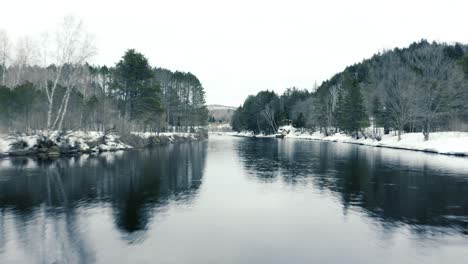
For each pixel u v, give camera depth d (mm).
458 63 65188
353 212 13016
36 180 19078
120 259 8375
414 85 55812
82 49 32750
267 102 134875
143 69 48500
